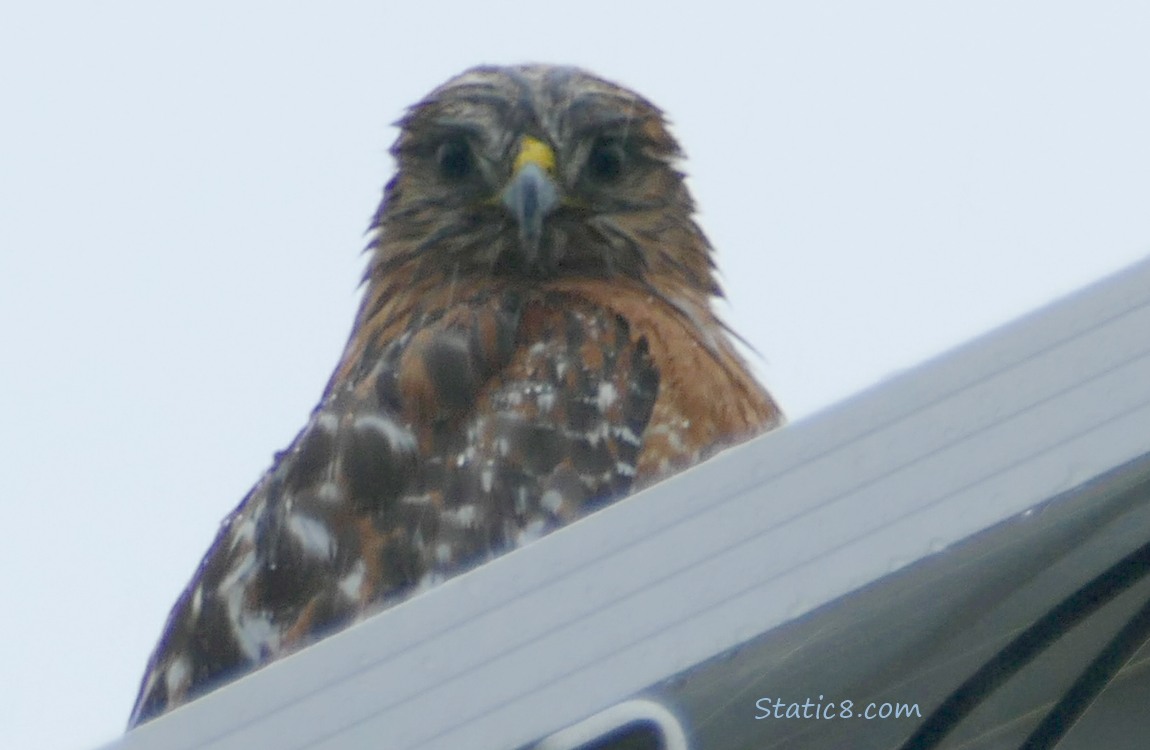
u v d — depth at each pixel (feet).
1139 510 6.08
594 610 5.08
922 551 5.03
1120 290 5.22
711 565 5.08
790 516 5.09
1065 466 5.08
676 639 5.02
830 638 5.92
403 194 14.94
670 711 5.64
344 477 12.30
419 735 5.03
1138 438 5.08
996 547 5.92
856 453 5.13
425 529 12.04
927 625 6.03
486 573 5.15
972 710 6.10
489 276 14.29
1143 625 5.98
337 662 5.13
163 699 12.34
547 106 14.61
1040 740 5.98
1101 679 5.98
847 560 5.04
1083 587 5.98
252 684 5.16
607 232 14.43
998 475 5.08
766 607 5.03
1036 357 5.18
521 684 5.03
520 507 12.17
